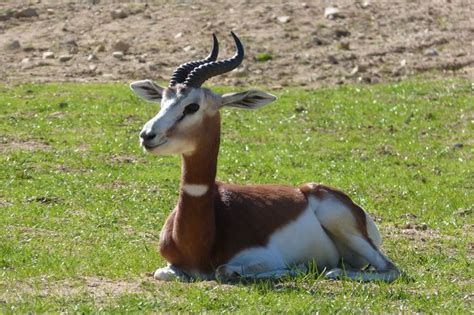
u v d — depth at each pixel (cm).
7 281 3256
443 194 5216
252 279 3266
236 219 3325
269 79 7888
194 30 8912
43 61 8088
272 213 3384
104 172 5356
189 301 3011
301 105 6988
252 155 5856
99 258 3653
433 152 6103
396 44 8788
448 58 8469
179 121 3212
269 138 6294
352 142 6259
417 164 5856
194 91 3256
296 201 3456
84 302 2994
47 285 3212
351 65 8269
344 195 3534
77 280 3291
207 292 3097
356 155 6003
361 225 3509
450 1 9869
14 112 6544
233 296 3064
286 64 8238
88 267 3491
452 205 5003
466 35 9056
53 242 3931
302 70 8125
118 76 7788
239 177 5394
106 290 3153
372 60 8406
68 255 3694
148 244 3988
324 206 3478
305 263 3450
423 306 3097
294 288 3198
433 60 8412
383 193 5216
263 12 9356
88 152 5762
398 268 3538
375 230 3603
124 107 6781
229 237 3300
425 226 4506
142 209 4628
